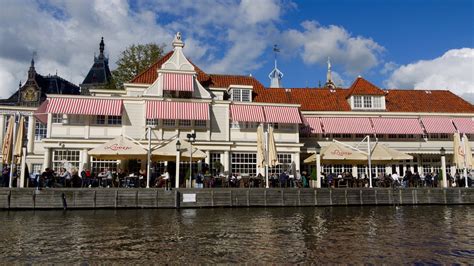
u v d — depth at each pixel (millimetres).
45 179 29859
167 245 16656
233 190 30875
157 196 29594
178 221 23281
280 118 40781
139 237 18297
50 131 36344
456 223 23469
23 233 19078
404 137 46219
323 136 45312
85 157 36375
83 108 36062
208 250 15828
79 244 16734
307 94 49062
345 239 18312
